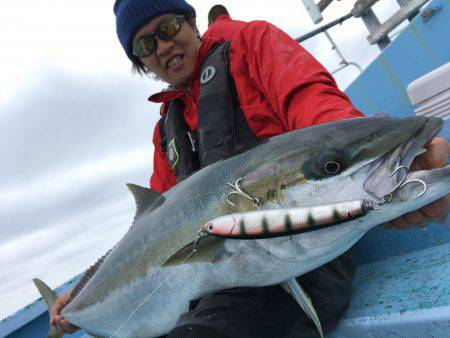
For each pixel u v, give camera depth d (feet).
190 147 2.66
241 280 1.43
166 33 2.63
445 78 2.57
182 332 1.32
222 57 2.42
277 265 1.35
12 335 4.15
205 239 1.48
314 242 1.25
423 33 3.74
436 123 1.15
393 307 1.45
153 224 1.82
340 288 1.66
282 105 1.77
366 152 1.18
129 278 1.92
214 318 1.32
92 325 2.34
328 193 1.23
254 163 1.42
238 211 1.42
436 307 1.27
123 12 2.72
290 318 1.42
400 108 4.24
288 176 1.30
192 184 1.69
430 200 1.09
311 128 1.38
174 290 1.66
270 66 1.99
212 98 2.34
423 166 1.17
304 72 1.73
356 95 4.90
